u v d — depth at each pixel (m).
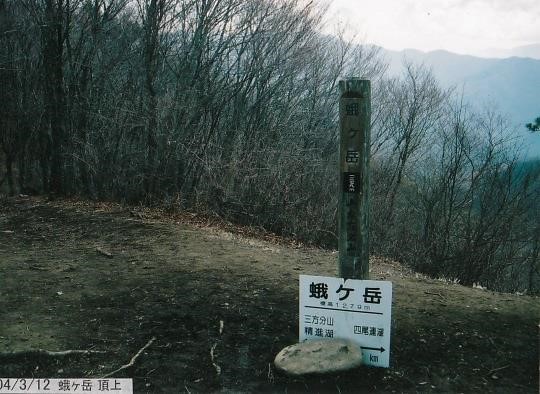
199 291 5.28
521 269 13.95
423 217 14.86
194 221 9.98
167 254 6.84
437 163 15.84
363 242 3.77
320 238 11.14
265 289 5.40
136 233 8.19
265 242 8.97
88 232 8.37
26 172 14.42
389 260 11.19
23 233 8.39
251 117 12.84
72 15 12.55
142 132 11.75
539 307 5.18
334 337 3.76
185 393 3.49
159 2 11.26
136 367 3.79
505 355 4.04
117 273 5.95
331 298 3.74
